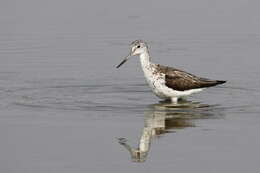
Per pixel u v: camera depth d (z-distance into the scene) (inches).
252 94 781.9
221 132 644.1
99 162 575.2
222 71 876.6
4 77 866.1
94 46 1005.2
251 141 617.6
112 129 655.8
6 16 1157.1
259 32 1061.1
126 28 1091.3
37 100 761.0
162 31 1074.1
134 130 653.3
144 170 556.1
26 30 1080.8
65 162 574.9
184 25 1107.3
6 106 735.1
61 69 901.2
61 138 632.4
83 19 1147.3
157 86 759.7
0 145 613.6
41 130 652.7
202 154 589.0
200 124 670.5
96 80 854.5
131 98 775.1
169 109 725.9
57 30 1082.7
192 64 911.7
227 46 993.5
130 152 597.6
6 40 1031.0
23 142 622.2
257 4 1224.2
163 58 941.8
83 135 640.4
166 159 580.4
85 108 727.7
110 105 741.9
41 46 1004.6
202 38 1037.8
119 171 553.9
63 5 1236.5
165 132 648.4
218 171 550.3
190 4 1241.4
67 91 804.0
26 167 562.9
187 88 753.0
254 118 685.3
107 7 1225.4
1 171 554.9
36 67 909.8
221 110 717.9
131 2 1263.5
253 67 890.1
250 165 561.3
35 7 1219.9
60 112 711.7
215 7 1218.0
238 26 1096.8
